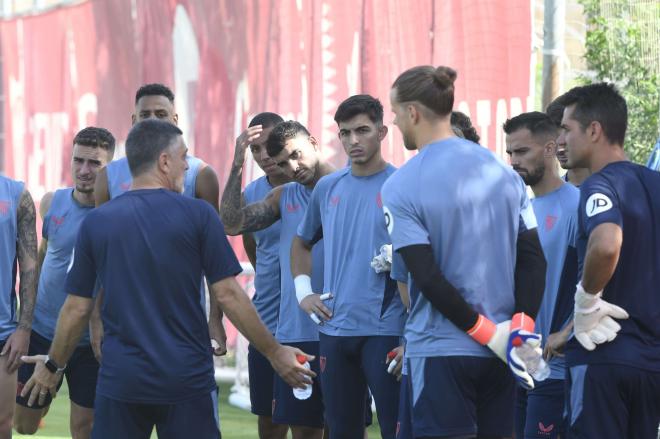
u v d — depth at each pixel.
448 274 13.28
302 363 14.49
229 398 32.69
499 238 13.37
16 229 19.19
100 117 41.94
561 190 17.73
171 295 13.95
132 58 40.16
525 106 25.67
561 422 17.42
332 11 30.81
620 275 13.98
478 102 26.33
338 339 17.92
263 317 21.31
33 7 45.44
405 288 15.36
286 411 19.92
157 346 13.88
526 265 13.73
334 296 18.08
